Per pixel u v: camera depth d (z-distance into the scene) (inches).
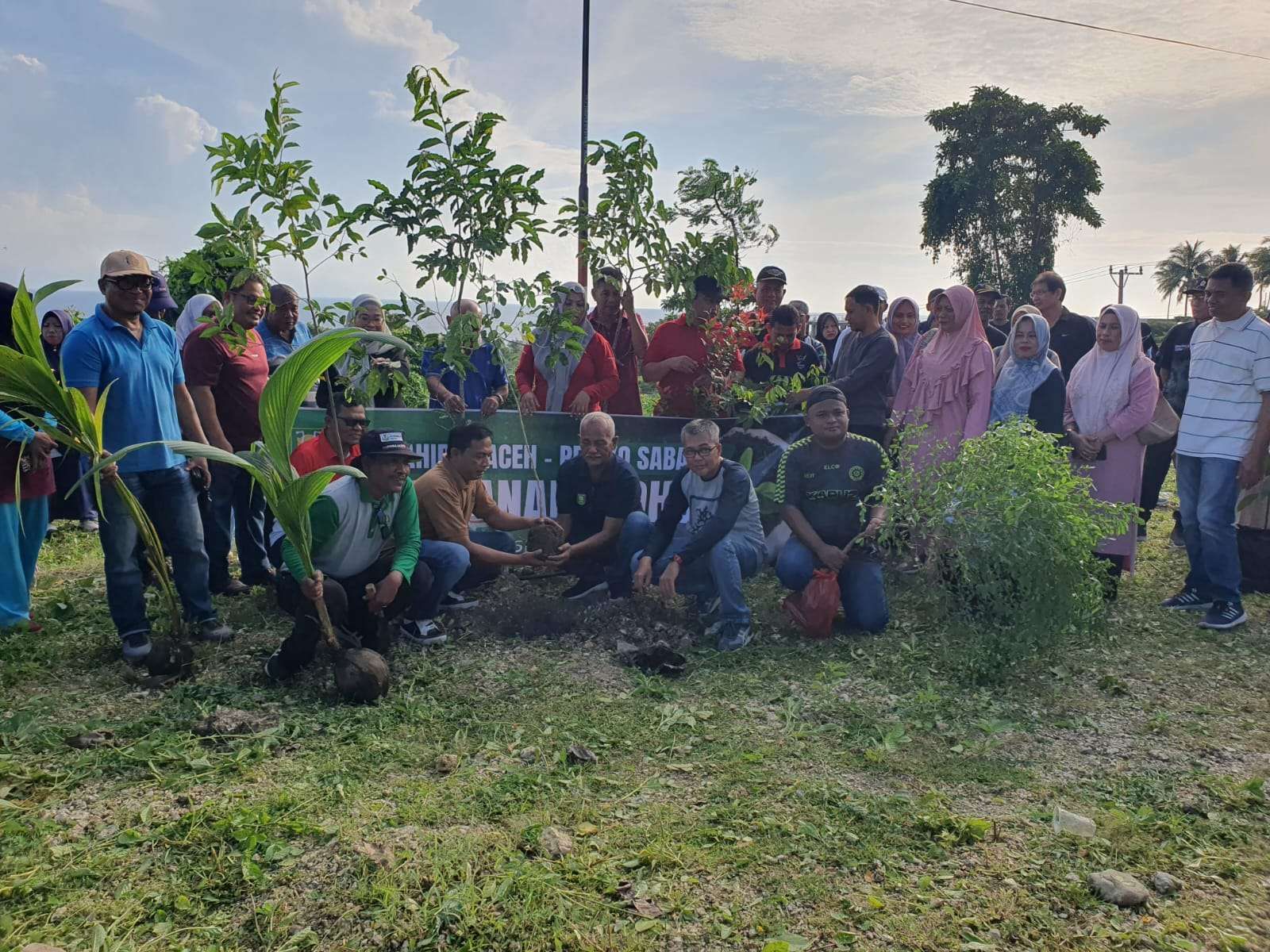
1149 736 163.2
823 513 216.2
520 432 253.0
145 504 189.2
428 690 177.0
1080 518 184.5
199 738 151.2
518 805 133.0
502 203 209.9
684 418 263.7
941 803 136.9
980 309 363.3
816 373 275.9
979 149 1822.1
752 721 166.6
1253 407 217.9
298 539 166.6
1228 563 221.9
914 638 209.9
